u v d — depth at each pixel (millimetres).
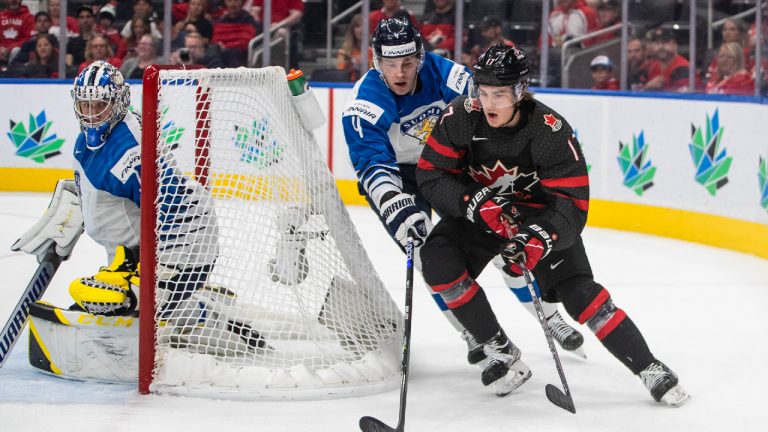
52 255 5035
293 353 4949
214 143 4918
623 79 11258
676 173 10016
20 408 4395
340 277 5074
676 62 10883
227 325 4969
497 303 7051
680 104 9914
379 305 5211
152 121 4473
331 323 4996
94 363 4793
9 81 12273
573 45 11414
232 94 5336
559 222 4336
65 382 4836
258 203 4957
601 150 10664
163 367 4664
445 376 5152
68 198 5016
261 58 12492
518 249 4250
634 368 4609
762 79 9320
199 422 4281
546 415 4504
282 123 4980
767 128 8867
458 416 4477
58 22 12586
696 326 6488
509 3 11672
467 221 4625
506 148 4375
